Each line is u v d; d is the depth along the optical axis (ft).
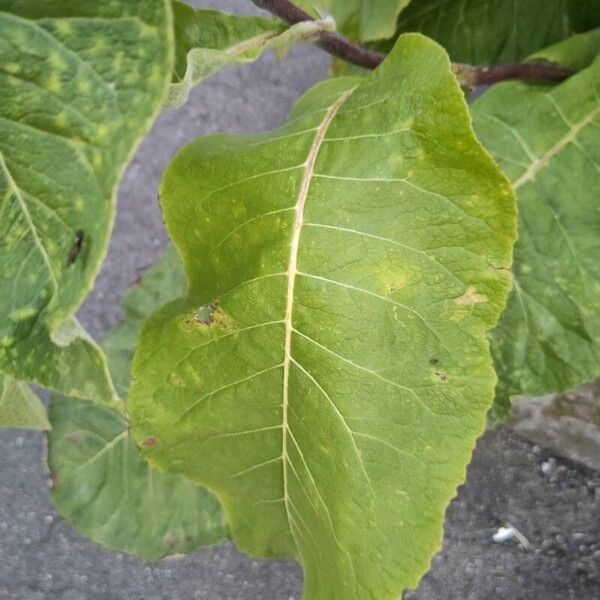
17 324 0.52
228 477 0.83
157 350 0.75
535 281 1.05
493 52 1.31
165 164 2.28
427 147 0.65
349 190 0.69
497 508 1.95
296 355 0.72
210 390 0.76
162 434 0.78
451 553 1.95
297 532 0.86
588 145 1.01
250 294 0.71
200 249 0.75
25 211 0.49
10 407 0.89
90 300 2.24
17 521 2.14
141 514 1.55
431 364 0.68
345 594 0.77
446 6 1.32
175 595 2.05
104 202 0.46
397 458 0.70
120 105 0.47
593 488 1.90
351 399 0.71
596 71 1.00
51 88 0.47
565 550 1.90
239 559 2.03
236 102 2.28
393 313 0.68
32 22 0.47
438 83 0.64
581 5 1.24
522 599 1.90
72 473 1.57
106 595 2.08
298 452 0.77
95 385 0.57
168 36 0.46
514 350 1.08
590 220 1.02
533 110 1.04
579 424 1.79
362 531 0.74
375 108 0.69
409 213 0.66
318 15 1.10
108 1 0.46
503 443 1.96
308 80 2.24
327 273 0.69
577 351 1.05
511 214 0.64
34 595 2.10
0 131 0.48
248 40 0.80
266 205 0.71
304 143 0.72
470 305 0.66
